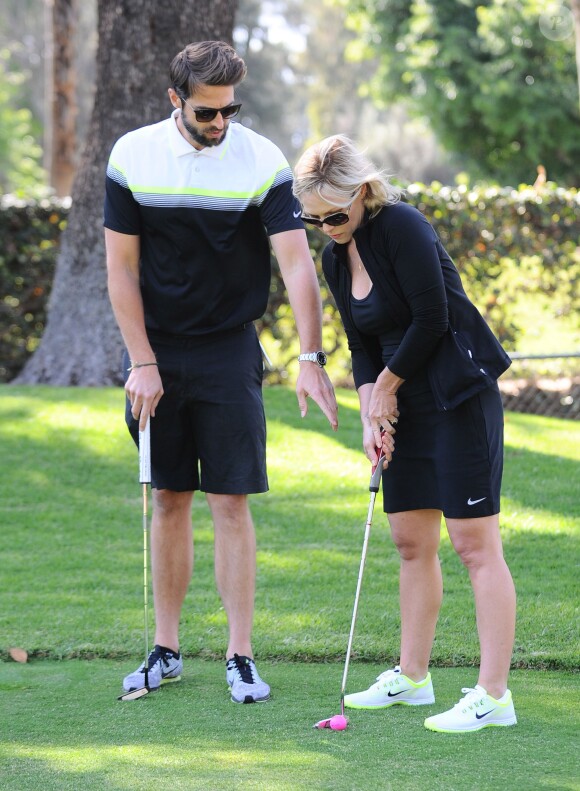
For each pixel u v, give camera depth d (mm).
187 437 7953
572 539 11797
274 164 7711
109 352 19875
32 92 91062
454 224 20719
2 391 18656
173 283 7699
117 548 12047
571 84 46781
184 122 7441
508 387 20172
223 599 7902
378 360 7293
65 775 5895
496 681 6715
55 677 8102
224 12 19453
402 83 51094
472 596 10008
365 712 7113
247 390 7793
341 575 10828
